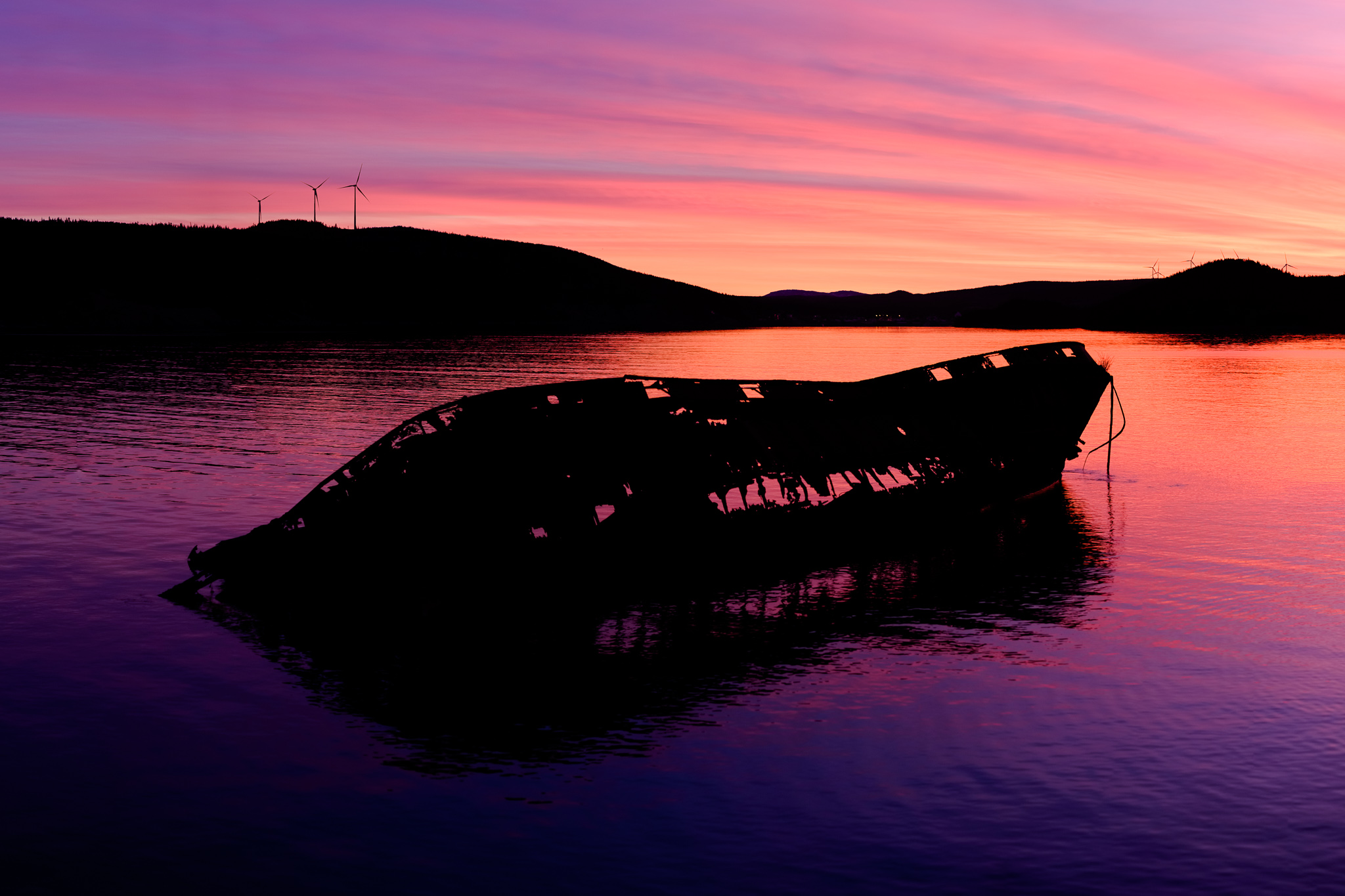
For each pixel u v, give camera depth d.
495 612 16.66
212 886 8.44
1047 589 18.05
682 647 14.84
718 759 10.88
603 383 20.83
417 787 10.27
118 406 44.81
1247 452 35.28
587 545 18.05
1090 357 33.81
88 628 15.52
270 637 15.26
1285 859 8.74
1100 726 11.70
